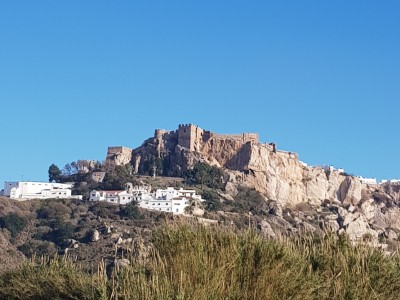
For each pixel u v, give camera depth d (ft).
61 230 331.98
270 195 517.55
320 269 41.93
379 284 40.32
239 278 38.27
